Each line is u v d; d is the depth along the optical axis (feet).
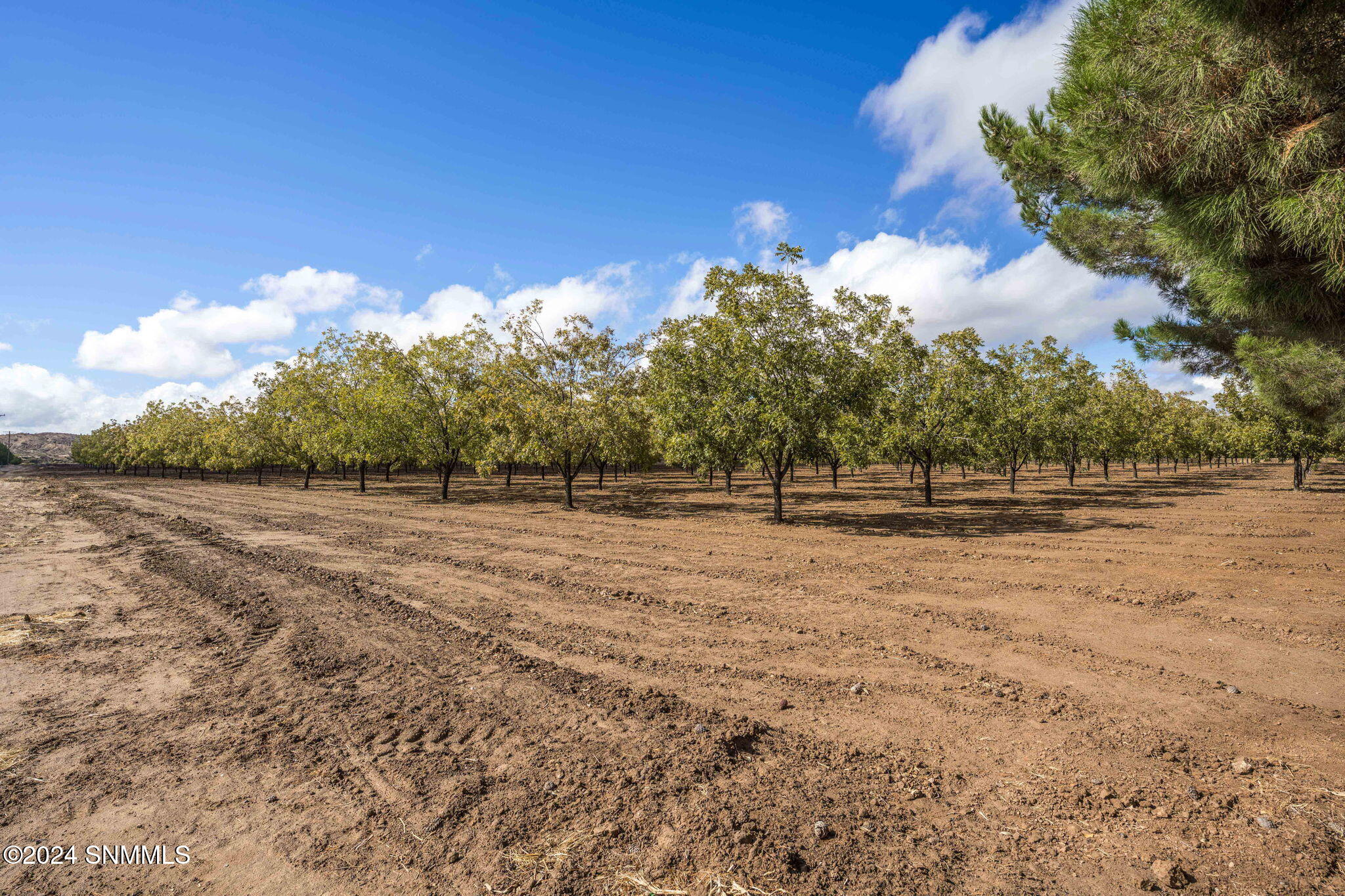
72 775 13.09
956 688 17.75
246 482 165.07
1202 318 33.17
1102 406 116.78
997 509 70.69
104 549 45.06
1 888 9.48
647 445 105.29
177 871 9.89
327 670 19.53
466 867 9.90
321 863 10.05
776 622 24.84
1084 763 13.26
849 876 9.55
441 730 15.05
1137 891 9.23
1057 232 33.73
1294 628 22.93
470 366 97.66
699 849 10.22
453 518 66.18
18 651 21.62
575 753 13.74
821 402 57.16
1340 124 13.44
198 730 15.26
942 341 77.30
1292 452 91.76
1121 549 41.68
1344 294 16.61
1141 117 15.76
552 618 25.55
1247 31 13.97
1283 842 10.34
